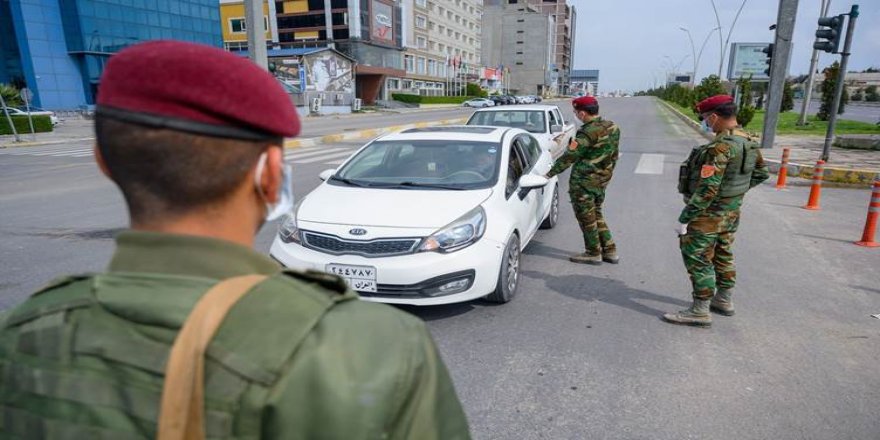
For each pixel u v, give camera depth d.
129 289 0.68
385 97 67.56
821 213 7.56
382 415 0.64
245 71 0.72
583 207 5.15
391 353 0.68
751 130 21.45
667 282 4.82
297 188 9.52
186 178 0.70
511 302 4.34
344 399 0.62
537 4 148.12
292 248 4.00
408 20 72.69
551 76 132.62
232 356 0.62
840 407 2.91
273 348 0.63
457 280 3.84
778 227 6.77
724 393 3.04
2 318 0.78
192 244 0.70
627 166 12.31
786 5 13.66
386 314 0.75
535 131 9.93
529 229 5.16
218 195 0.73
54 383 0.68
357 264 3.77
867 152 13.60
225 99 0.68
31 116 22.17
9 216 7.29
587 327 3.88
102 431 0.64
